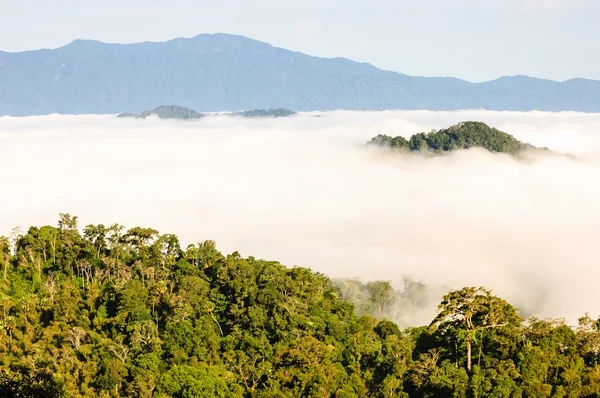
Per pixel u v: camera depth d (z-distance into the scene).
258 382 89.81
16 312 111.62
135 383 85.69
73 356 94.31
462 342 87.25
